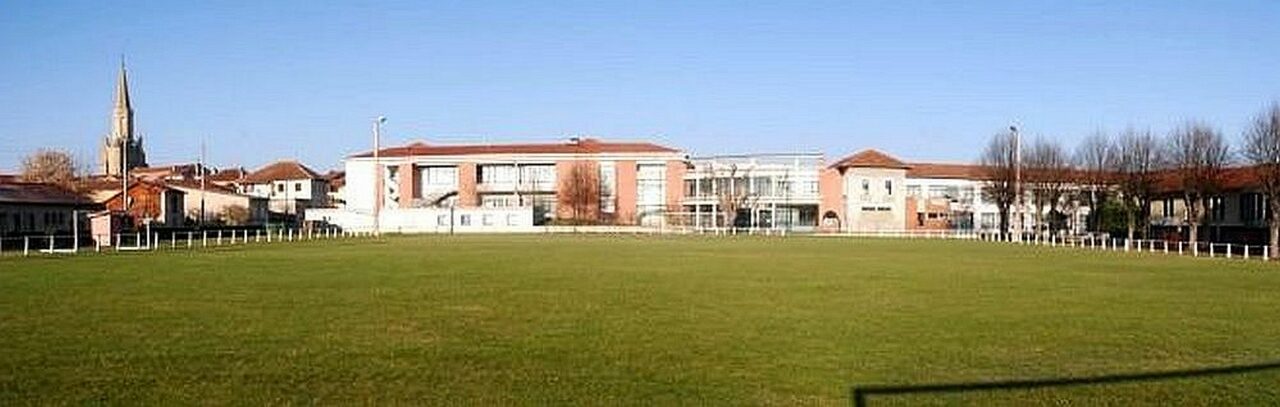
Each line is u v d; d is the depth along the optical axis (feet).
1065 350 61.52
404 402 45.37
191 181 414.82
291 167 514.68
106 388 47.70
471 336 66.03
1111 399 46.83
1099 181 299.79
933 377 52.16
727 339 65.36
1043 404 45.75
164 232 250.37
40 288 99.55
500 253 187.62
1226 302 93.40
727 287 107.34
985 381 51.08
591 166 435.12
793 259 171.12
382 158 449.48
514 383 49.88
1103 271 142.72
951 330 70.69
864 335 67.72
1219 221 276.82
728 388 48.98
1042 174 326.85
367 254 180.04
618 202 436.35
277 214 426.10
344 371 52.70
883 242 278.46
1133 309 86.38
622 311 81.92
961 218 440.86
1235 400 46.62
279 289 100.58
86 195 327.88
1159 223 308.40
